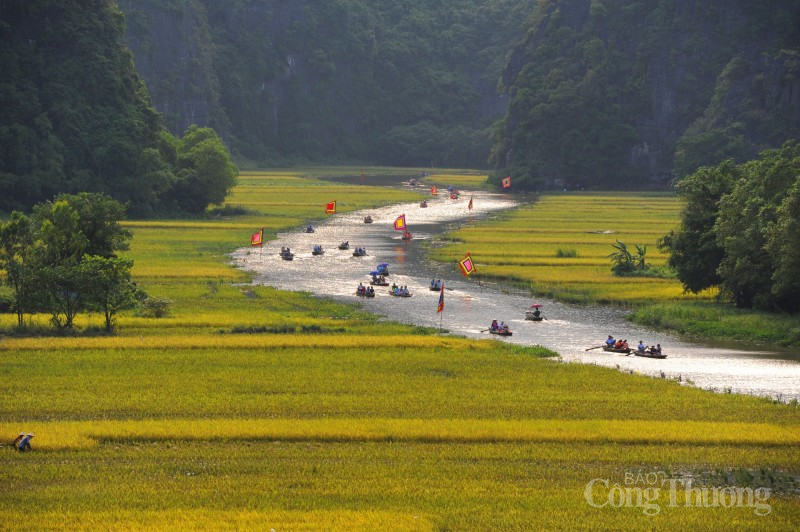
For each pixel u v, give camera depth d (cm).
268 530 13475
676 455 17012
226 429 17625
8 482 15200
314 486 15288
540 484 15575
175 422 18050
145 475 15650
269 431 17562
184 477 15575
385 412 19212
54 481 15312
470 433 17725
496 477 15838
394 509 14412
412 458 16675
